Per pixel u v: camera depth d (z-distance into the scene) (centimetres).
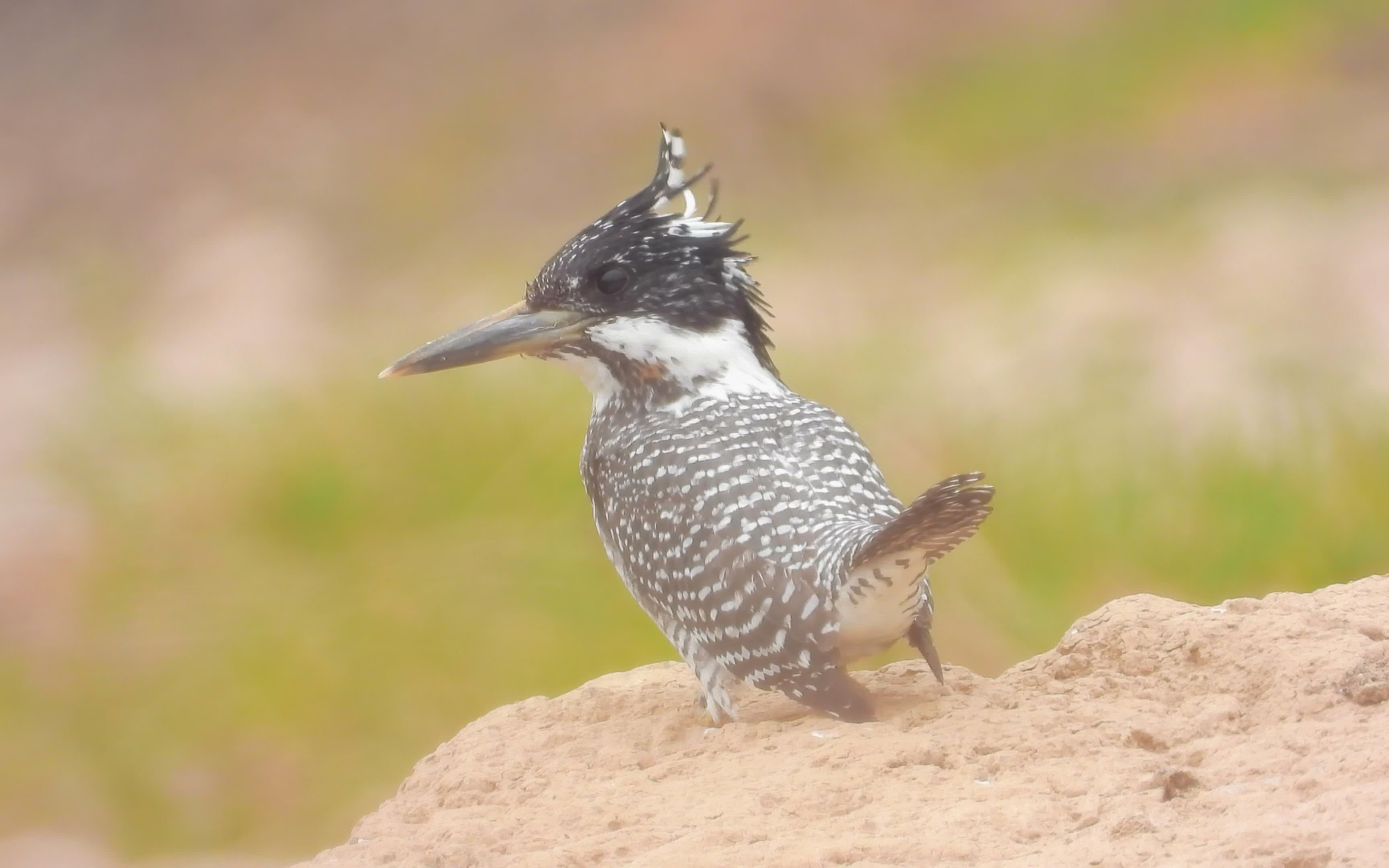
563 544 1535
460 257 3077
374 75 3953
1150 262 2439
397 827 700
